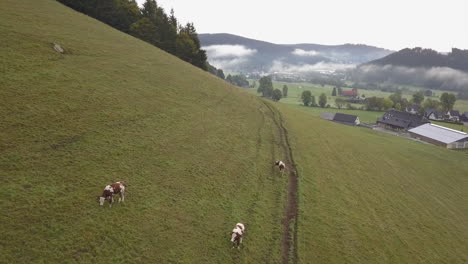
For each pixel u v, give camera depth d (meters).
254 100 71.00
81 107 33.09
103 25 71.44
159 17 109.69
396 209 37.38
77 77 38.94
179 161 31.52
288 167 39.72
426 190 48.62
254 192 31.23
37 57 39.03
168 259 19.75
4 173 21.39
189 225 23.38
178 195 26.38
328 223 29.30
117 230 20.50
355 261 25.23
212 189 29.06
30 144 24.94
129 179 25.92
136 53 60.12
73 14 67.00
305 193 33.69
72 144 27.09
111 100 37.47
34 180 21.81
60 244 18.00
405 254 28.50
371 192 40.25
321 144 53.81
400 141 91.38
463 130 146.25
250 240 23.94
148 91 45.28
